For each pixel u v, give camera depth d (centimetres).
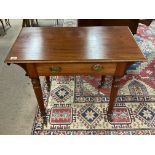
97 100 191
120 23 219
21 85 213
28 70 125
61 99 193
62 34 145
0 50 269
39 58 118
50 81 209
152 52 261
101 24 220
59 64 121
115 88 140
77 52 123
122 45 132
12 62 116
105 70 126
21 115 179
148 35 301
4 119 176
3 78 223
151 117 175
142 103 188
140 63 241
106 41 137
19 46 130
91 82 213
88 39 139
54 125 170
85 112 180
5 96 200
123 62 121
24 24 272
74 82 214
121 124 170
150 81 215
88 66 123
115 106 185
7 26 334
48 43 133
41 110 158
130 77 220
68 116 177
